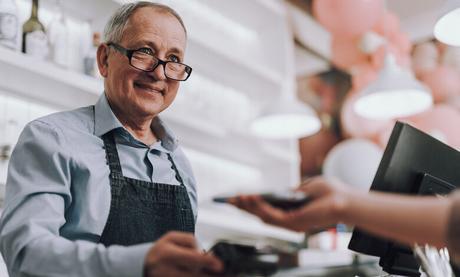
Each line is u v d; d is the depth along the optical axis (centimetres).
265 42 379
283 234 314
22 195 99
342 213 58
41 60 197
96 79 217
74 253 78
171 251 65
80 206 111
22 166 107
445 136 362
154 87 135
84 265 76
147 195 121
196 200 150
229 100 342
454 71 371
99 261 74
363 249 94
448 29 220
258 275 63
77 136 120
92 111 133
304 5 400
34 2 206
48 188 103
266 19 373
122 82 133
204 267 63
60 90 213
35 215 96
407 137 91
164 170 136
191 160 315
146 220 118
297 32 414
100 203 113
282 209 61
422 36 390
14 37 194
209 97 323
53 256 80
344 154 369
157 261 66
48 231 92
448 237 52
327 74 407
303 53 416
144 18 134
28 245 86
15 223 94
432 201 55
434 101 375
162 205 122
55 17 223
